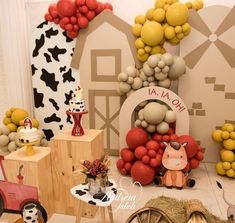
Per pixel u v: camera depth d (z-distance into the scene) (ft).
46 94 8.68
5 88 8.91
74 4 7.50
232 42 7.14
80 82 8.30
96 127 8.50
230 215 4.20
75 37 7.99
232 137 6.85
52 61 8.40
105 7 7.80
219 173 7.08
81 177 5.28
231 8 6.97
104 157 4.84
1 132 7.25
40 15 8.43
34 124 7.70
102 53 7.93
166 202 4.33
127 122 7.44
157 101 7.36
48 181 5.30
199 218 3.76
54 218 5.42
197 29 7.21
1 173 5.17
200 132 7.80
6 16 8.04
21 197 4.47
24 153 5.23
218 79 7.40
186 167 6.51
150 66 7.03
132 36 7.63
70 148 5.22
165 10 6.98
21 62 8.37
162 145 6.73
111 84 8.09
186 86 7.58
